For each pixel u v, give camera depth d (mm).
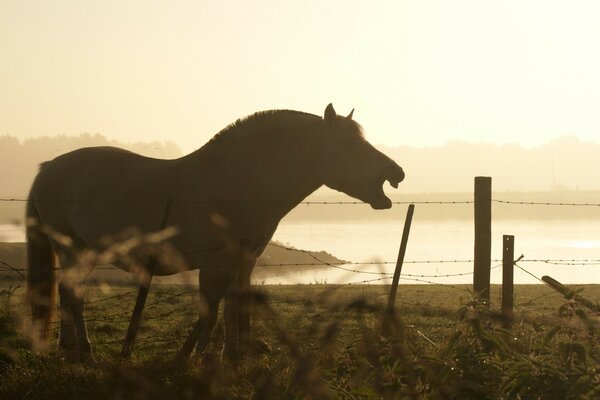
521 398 4762
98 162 8336
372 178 7723
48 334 7027
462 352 5145
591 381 4570
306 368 3027
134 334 6383
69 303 7641
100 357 6816
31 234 8195
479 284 8359
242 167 7652
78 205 8156
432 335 7402
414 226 109250
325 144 7754
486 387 4773
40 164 8898
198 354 6297
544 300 12562
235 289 5121
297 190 7883
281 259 37344
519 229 99562
